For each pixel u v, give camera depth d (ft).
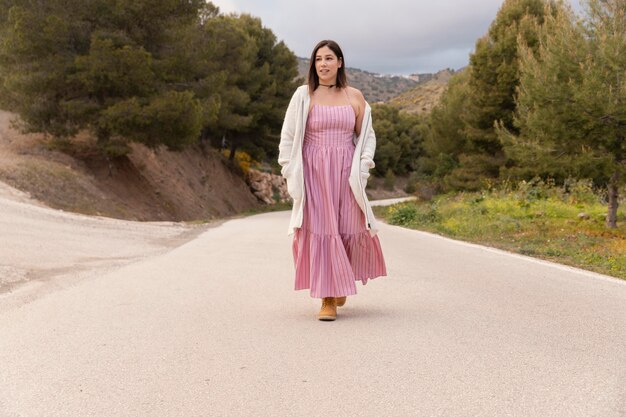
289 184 16.56
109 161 83.41
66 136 81.00
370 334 14.85
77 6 79.36
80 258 30.07
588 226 51.67
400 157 314.14
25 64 77.00
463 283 23.40
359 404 10.27
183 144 86.58
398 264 29.14
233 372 12.01
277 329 15.46
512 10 101.81
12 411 10.14
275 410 10.06
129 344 14.08
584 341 14.34
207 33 104.32
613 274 28.45
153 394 10.85
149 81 79.36
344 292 16.20
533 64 51.55
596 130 47.75
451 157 123.95
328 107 16.72
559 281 24.31
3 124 93.35
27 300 19.40
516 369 12.07
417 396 10.61
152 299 19.61
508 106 101.45
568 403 10.21
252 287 22.15
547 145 51.62
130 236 43.98
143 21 83.82
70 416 9.91
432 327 15.60
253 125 151.33
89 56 75.41
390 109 323.78
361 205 16.65
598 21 47.24
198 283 22.94
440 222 62.80
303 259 16.70
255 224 64.59
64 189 70.13
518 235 48.06
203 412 10.01
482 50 100.58
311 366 12.33
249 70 147.74
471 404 10.21
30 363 12.71
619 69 45.24
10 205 49.93
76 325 15.98
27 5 78.84
